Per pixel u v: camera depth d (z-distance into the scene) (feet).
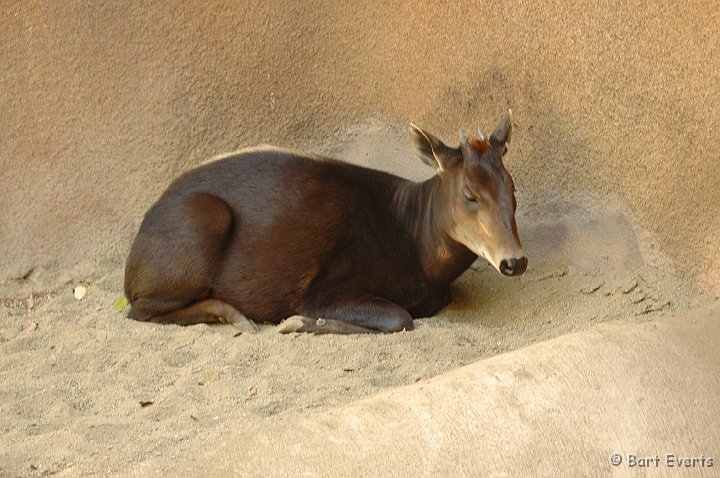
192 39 47.80
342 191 42.65
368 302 41.37
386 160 48.96
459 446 28.66
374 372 37.19
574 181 43.88
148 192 48.57
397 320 40.73
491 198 38.63
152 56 47.78
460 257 41.57
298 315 42.01
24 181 47.65
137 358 38.75
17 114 47.26
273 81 48.67
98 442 32.22
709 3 38.17
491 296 44.09
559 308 42.16
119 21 47.32
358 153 49.39
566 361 31.35
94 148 48.08
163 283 41.70
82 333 41.39
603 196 43.14
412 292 42.60
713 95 38.63
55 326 42.60
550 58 43.34
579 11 42.01
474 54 45.80
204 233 41.39
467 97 46.47
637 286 41.32
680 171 40.24
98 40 47.34
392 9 47.37
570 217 44.09
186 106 48.26
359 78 48.73
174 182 43.29
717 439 29.76
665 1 39.37
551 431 29.30
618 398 30.27
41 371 38.32
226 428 32.35
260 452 28.25
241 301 42.11
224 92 48.44
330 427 29.07
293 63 48.62
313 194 42.27
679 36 39.27
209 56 48.03
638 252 42.16
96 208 48.37
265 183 42.37
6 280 47.09
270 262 41.83
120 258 48.37
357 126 49.34
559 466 28.71
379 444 28.48
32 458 31.14
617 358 31.42
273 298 42.01
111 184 48.37
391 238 42.65
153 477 27.63
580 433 29.35
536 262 44.65
